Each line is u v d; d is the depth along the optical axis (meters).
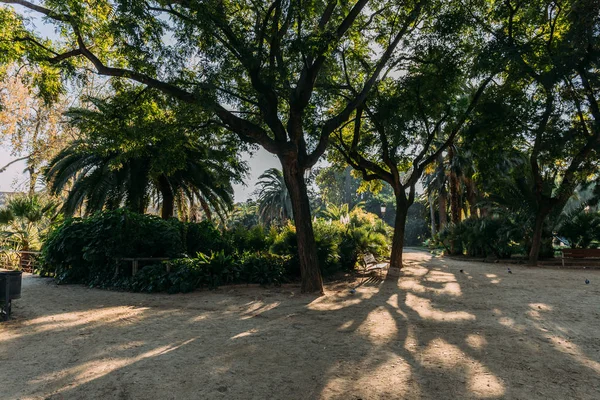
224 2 9.96
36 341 5.37
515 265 17.25
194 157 17.33
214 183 17.83
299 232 9.89
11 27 8.85
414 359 4.54
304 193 10.05
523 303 8.07
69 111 14.33
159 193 18.97
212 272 10.55
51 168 15.93
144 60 9.02
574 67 12.53
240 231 14.46
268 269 11.09
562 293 9.36
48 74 10.45
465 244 22.39
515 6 13.75
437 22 12.65
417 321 6.50
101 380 3.93
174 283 9.70
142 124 10.84
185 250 12.54
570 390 3.63
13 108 21.22
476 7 13.59
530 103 14.02
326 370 4.21
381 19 13.23
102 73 9.23
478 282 11.46
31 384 3.83
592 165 15.04
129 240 11.12
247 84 10.98
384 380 3.90
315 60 9.95
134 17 8.80
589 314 6.96
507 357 4.59
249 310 7.55
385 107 13.79
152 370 4.21
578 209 18.05
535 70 13.91
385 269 15.21
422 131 15.18
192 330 5.99
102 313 7.26
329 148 17.05
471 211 25.70
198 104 8.69
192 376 4.04
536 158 16.19
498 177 18.50
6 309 6.70
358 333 5.75
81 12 8.60
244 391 3.66
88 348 5.04
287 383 3.85
